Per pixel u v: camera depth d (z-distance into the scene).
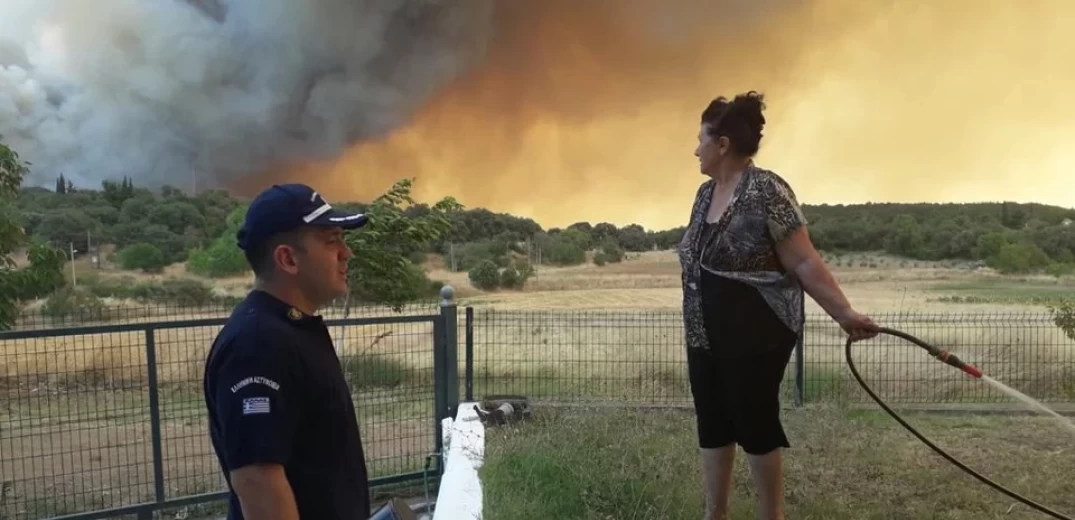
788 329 2.72
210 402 1.58
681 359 7.86
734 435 2.97
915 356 8.52
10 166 8.00
